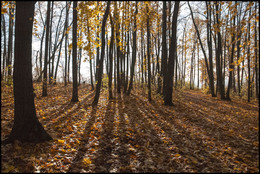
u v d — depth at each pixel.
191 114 8.31
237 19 12.56
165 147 4.45
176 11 9.73
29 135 3.97
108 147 4.24
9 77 10.46
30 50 4.00
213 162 3.74
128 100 11.32
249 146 4.60
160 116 7.67
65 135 4.75
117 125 6.04
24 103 3.98
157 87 14.17
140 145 4.50
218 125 6.61
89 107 8.67
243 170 3.42
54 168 3.19
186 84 31.00
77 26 9.85
